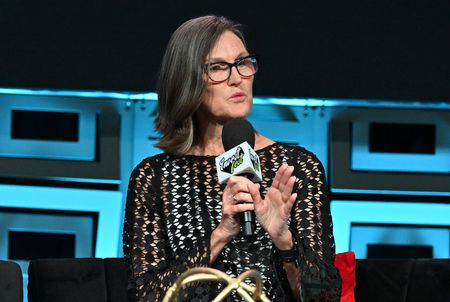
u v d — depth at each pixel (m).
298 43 9.65
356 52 9.66
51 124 9.76
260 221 5.82
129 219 6.86
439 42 9.66
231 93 6.62
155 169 6.96
